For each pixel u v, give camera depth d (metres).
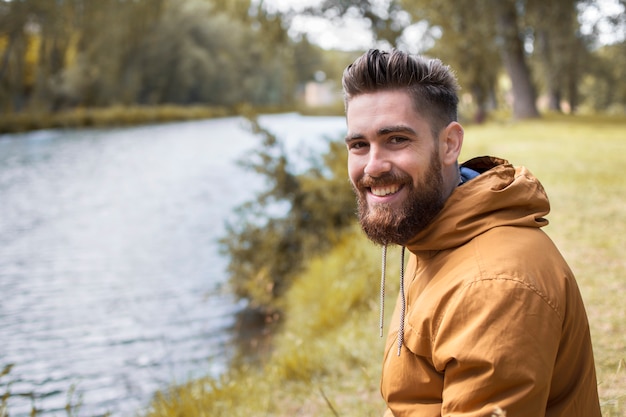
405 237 1.40
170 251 10.38
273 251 7.49
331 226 7.60
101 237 11.68
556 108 38.06
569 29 30.73
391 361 1.46
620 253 5.47
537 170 10.91
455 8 25.20
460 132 1.43
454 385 1.24
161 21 62.59
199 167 23.41
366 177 1.41
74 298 7.91
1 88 44.50
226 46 74.00
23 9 43.38
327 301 5.59
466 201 1.37
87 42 51.31
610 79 52.72
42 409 4.74
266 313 6.93
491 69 28.11
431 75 1.38
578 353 1.36
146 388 5.03
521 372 1.16
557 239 6.11
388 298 5.32
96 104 53.31
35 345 6.22
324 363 4.27
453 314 1.25
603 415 2.75
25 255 10.33
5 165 24.09
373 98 1.39
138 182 19.59
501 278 1.23
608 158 12.33
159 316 7.04
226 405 3.82
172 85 65.50
